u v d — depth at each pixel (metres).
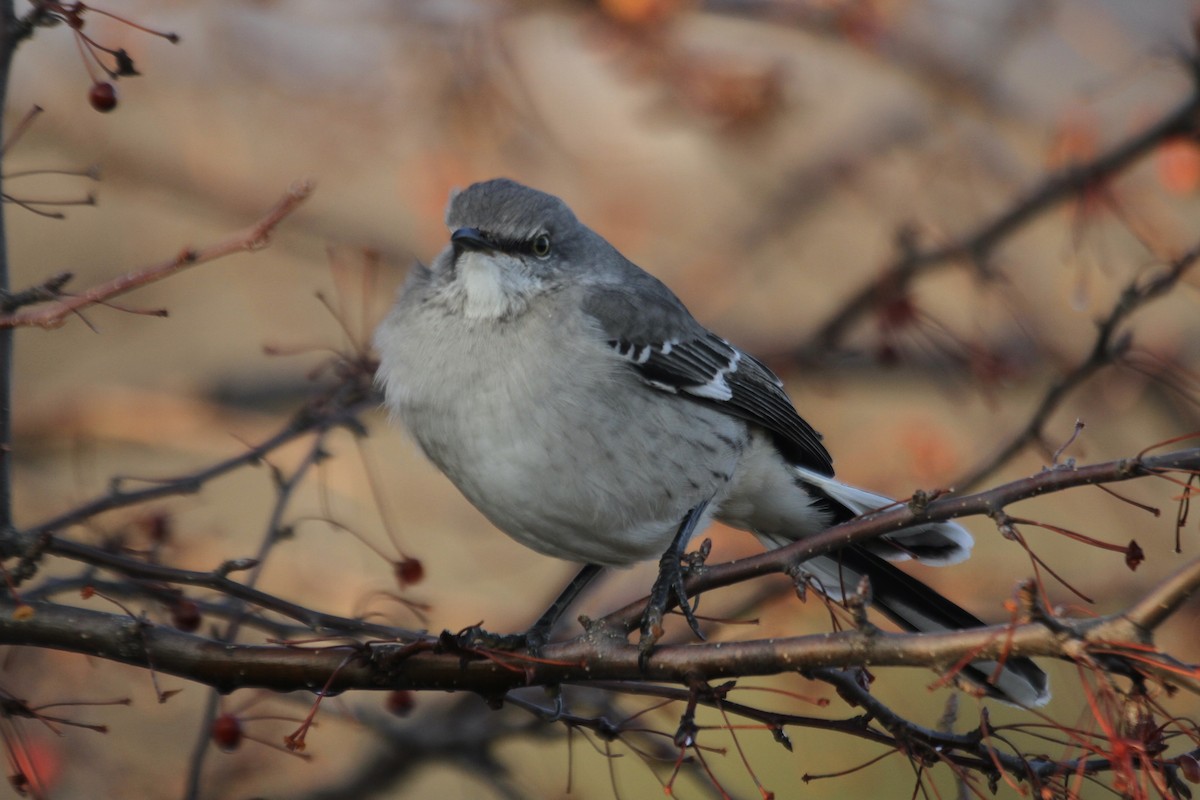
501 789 9.34
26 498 11.57
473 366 7.83
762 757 10.31
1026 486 5.90
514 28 12.96
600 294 8.23
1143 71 11.34
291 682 6.19
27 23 6.24
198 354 14.59
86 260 14.19
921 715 9.67
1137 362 9.71
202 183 13.56
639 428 8.00
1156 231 11.28
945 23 13.73
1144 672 5.28
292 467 11.95
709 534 11.73
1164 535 12.23
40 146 13.20
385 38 13.37
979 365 11.45
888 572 8.41
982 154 14.13
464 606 11.41
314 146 13.55
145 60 13.14
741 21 13.17
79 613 6.17
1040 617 5.20
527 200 8.41
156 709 9.92
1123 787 5.14
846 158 14.41
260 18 13.40
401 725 9.80
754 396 8.61
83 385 13.91
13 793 8.16
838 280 15.08
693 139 14.33
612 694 9.09
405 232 14.62
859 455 12.70
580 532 8.02
